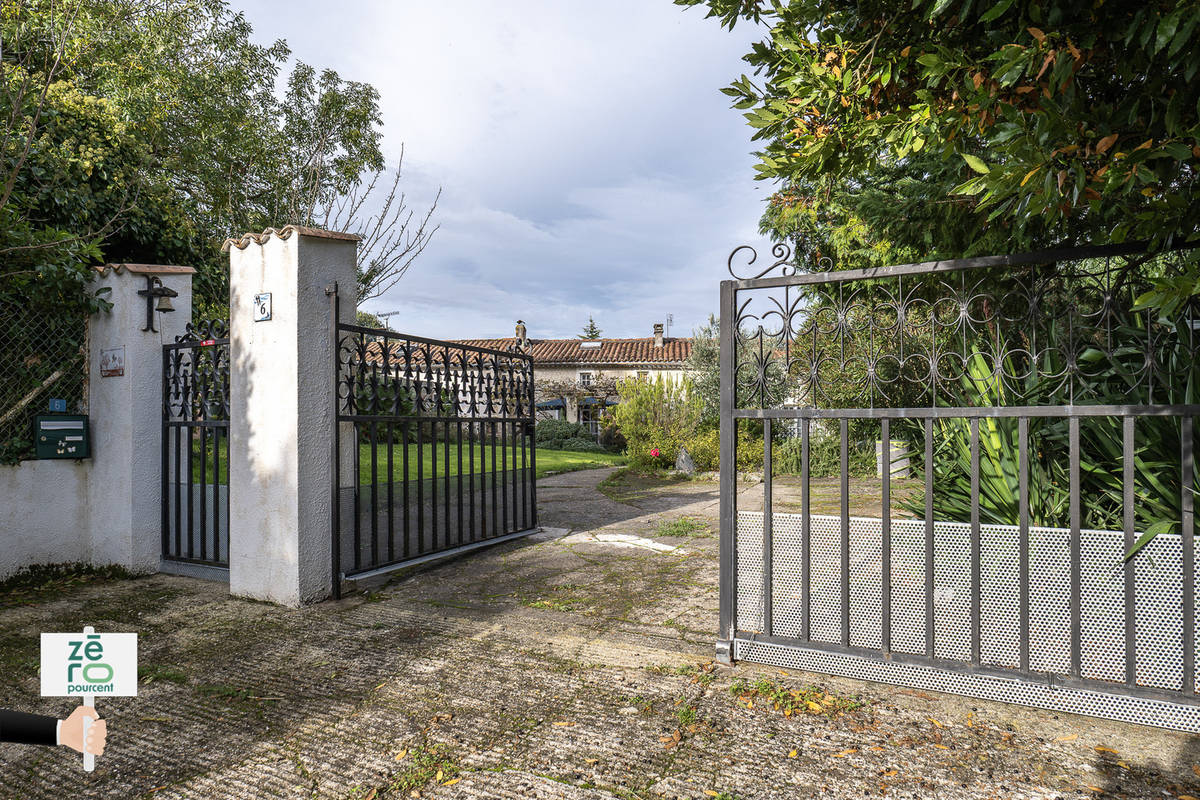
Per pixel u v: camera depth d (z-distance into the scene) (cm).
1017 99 253
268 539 495
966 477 403
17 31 762
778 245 357
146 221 933
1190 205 238
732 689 328
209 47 1524
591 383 3114
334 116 1767
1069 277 318
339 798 243
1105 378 360
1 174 608
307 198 1633
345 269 515
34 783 257
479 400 669
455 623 440
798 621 361
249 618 457
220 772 263
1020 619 307
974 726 287
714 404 2023
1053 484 372
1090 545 302
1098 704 292
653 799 237
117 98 1077
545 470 1503
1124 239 277
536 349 3475
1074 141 230
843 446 340
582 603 480
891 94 301
